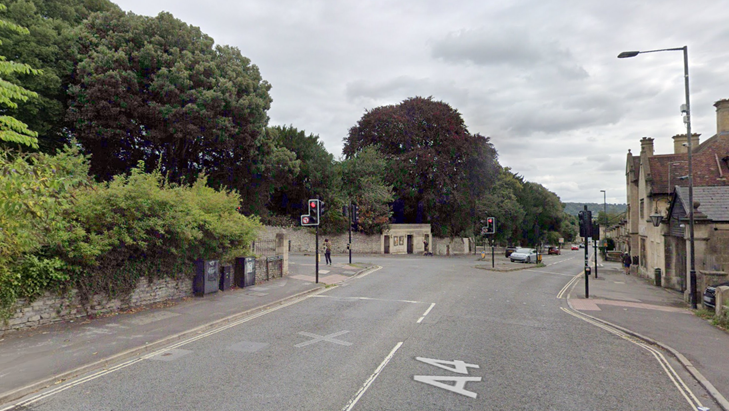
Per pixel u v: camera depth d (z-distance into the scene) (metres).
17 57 19.95
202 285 15.20
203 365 8.04
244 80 28.14
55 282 10.47
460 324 11.77
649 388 7.19
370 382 7.21
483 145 49.06
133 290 12.80
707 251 17.03
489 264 33.38
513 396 6.71
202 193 17.00
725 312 12.08
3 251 8.81
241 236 17.08
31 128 20.80
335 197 40.72
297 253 38.91
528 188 79.25
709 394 6.95
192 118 24.77
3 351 8.41
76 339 9.38
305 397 6.54
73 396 6.55
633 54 15.80
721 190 18.89
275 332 10.64
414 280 21.34
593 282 24.03
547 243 88.94
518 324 12.02
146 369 7.81
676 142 35.09
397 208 49.94
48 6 24.59
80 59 23.47
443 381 7.32
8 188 6.88
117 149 26.70
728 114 27.70
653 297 18.31
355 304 14.60
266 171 32.09
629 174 35.59
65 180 7.81
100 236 11.14
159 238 13.12
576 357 8.91
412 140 46.34
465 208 49.94
